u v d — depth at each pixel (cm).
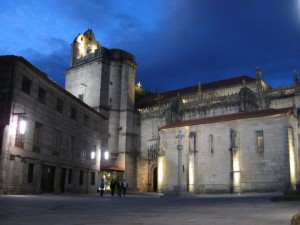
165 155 4709
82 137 4028
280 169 3694
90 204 1842
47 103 3256
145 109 7250
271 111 4022
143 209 1480
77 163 3850
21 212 1209
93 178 4381
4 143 2564
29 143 2914
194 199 2714
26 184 2856
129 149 6869
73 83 7644
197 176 4262
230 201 2198
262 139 3894
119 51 7481
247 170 3916
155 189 6606
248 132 4003
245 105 5534
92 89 7212
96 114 4438
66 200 2147
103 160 6619
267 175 3766
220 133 4209
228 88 6619
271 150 3800
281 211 1309
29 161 2897
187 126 4528
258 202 1989
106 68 7319
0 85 2703
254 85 6338
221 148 4156
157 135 6844
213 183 4112
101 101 7006
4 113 2631
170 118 6325
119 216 1123
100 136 4600
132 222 933
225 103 5772
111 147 6856
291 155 3706
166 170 4644
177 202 2161
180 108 6328
